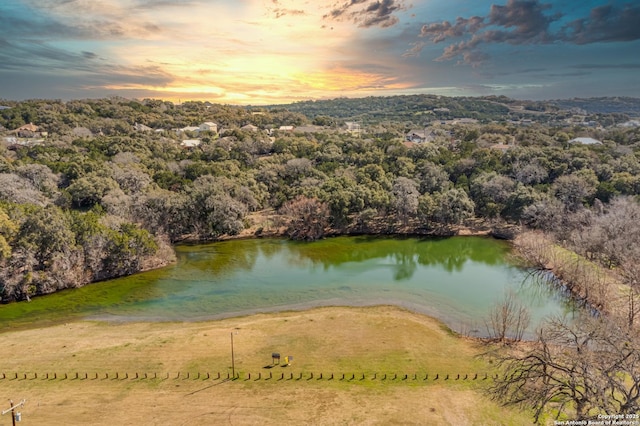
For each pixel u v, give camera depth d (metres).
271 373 38.34
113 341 45.44
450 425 31.09
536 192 86.50
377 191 93.75
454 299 57.34
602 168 94.38
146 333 47.72
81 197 91.38
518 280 64.56
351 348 43.19
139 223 79.88
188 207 86.75
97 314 53.72
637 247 57.84
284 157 125.69
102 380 37.38
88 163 103.12
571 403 31.98
